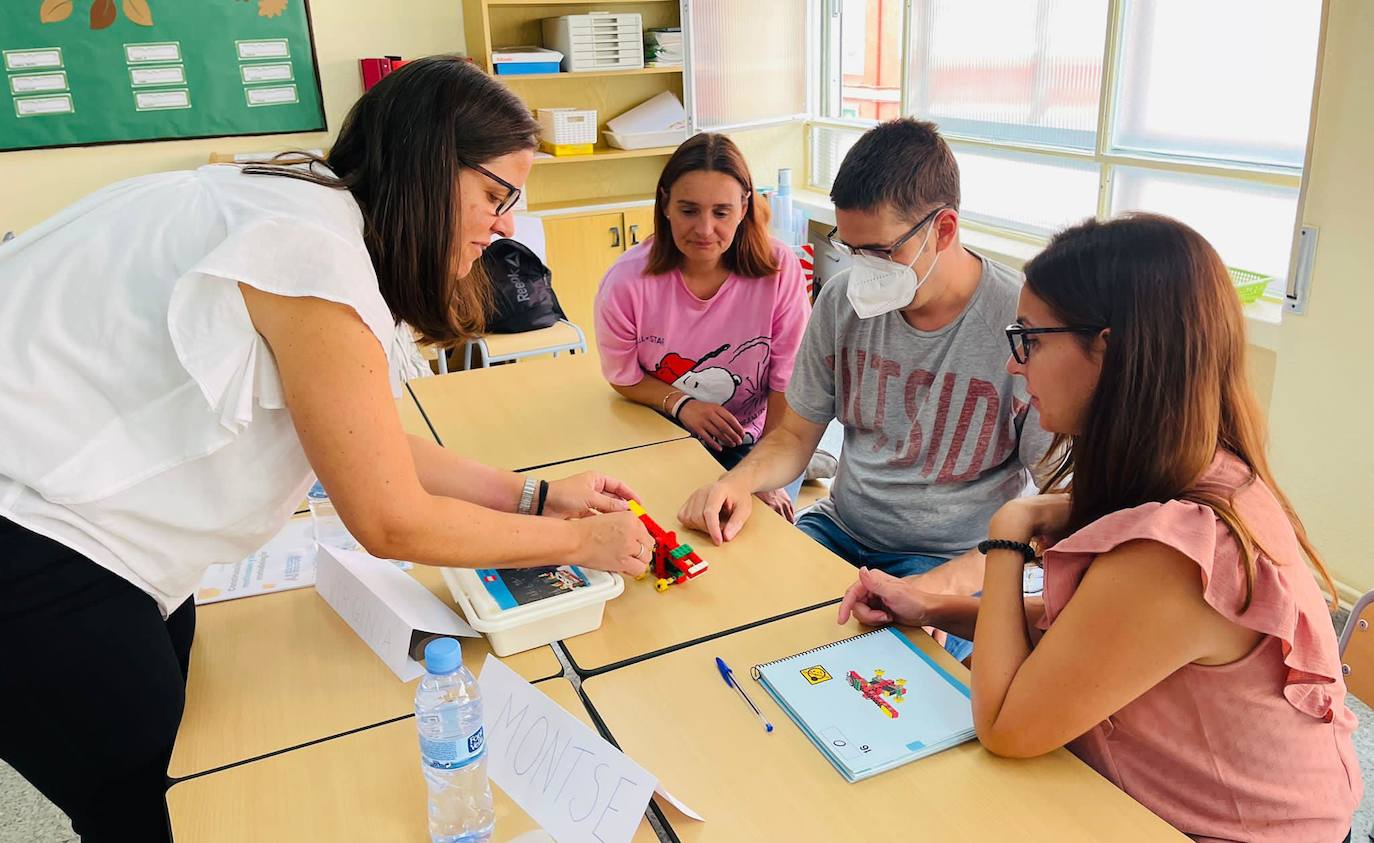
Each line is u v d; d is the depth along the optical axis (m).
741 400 2.21
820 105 4.92
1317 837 0.97
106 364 0.95
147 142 4.02
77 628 0.97
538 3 4.21
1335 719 0.98
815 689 1.10
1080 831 0.90
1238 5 2.77
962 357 1.57
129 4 3.83
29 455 0.95
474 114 1.04
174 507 1.00
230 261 0.90
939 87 3.96
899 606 1.23
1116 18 3.10
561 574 1.27
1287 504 1.02
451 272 1.09
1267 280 2.81
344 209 1.01
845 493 1.81
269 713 1.09
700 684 1.12
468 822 0.90
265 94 4.14
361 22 4.21
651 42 4.47
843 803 0.94
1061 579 0.97
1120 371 0.95
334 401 0.94
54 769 1.03
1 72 3.73
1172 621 0.89
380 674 1.16
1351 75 2.19
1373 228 2.21
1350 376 2.34
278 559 1.44
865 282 1.53
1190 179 3.04
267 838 0.91
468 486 1.38
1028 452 1.57
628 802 0.89
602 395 2.14
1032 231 3.69
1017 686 0.97
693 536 1.49
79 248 0.97
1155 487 0.96
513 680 1.02
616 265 2.11
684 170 1.90
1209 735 0.95
